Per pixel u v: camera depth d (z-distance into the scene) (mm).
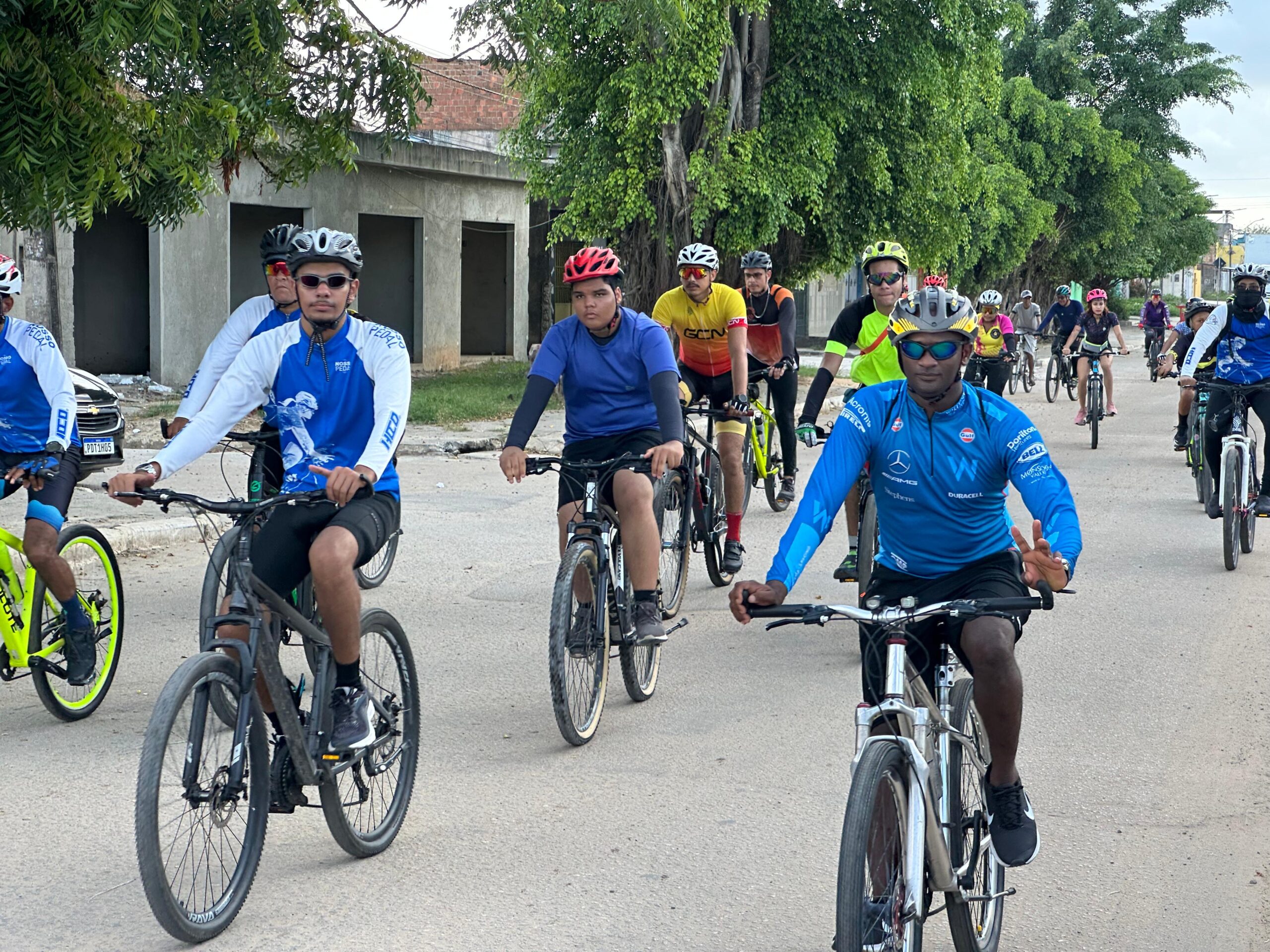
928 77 20891
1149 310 28281
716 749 5504
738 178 19500
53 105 7414
